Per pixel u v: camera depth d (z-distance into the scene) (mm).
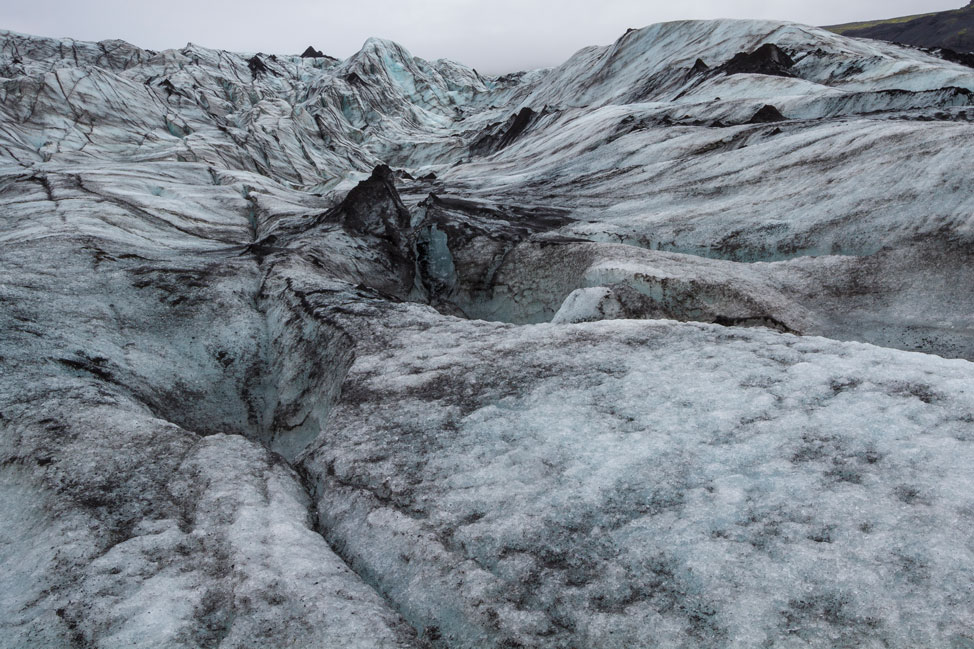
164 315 22234
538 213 44625
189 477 10984
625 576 7547
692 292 24578
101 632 7422
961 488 7977
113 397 15125
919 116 48031
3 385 14586
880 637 6273
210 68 171125
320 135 121625
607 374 12719
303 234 37656
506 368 13695
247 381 20250
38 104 90000
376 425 12164
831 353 12445
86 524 9547
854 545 7398
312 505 10766
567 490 9242
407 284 35750
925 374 10852
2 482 11320
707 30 119375
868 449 9117
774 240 30000
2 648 7402
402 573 8391
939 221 25438
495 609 7340
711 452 9648
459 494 9586
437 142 138000
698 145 52719
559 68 173125
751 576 7188
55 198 43688
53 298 20969
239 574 8180
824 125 45281
